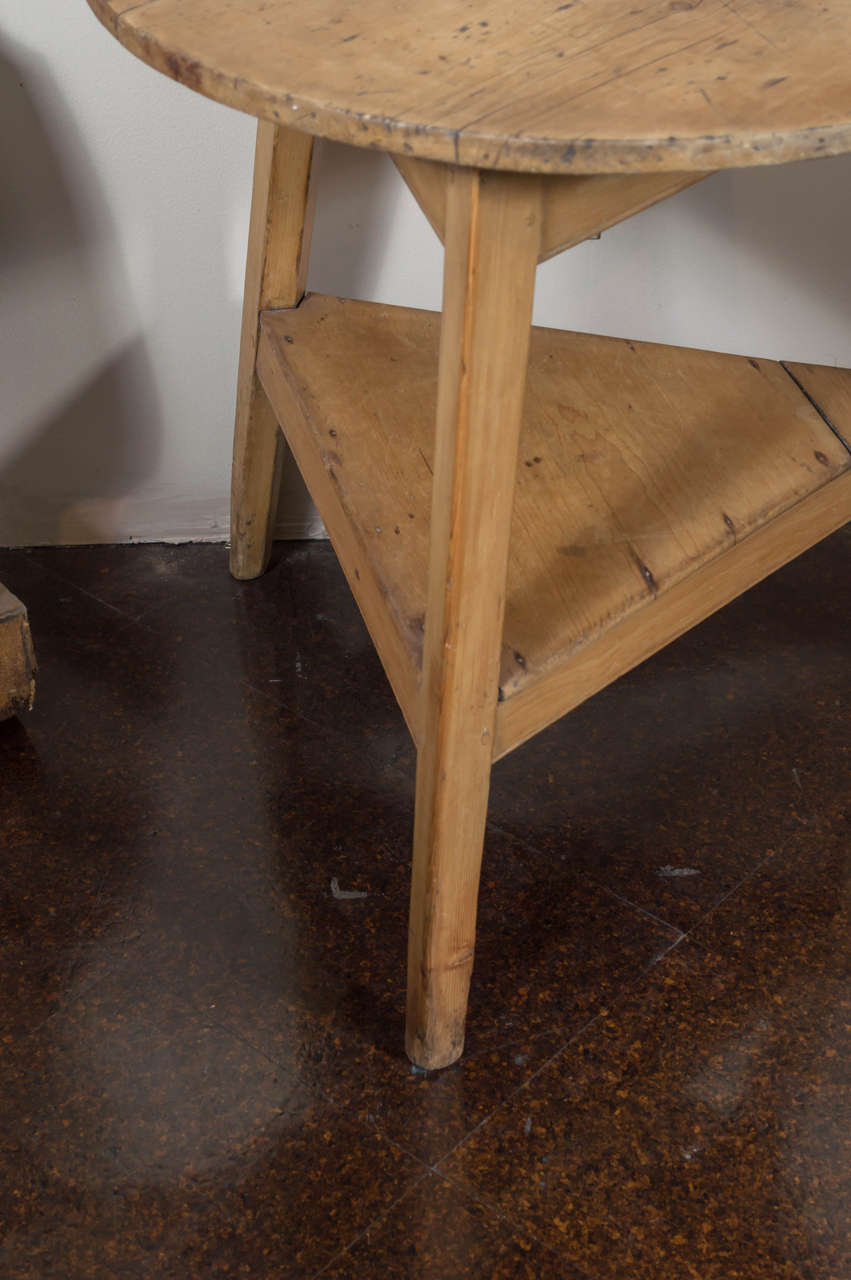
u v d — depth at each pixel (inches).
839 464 38.5
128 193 48.8
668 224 54.2
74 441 55.5
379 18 27.1
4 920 42.6
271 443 52.1
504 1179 36.0
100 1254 34.0
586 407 40.3
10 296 50.5
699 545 35.5
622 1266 34.0
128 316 52.2
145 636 54.6
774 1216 35.2
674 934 42.9
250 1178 35.8
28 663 47.8
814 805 47.6
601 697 52.0
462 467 26.6
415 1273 33.8
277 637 54.9
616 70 24.8
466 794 32.9
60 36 44.4
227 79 24.5
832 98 23.7
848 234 56.6
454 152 22.3
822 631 55.7
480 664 30.5
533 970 41.6
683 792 48.0
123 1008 40.0
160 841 45.5
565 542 35.4
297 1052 39.0
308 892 43.9
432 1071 38.7
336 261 52.4
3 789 47.3
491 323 24.8
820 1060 39.2
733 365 42.6
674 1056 39.2
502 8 27.5
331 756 49.3
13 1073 38.1
